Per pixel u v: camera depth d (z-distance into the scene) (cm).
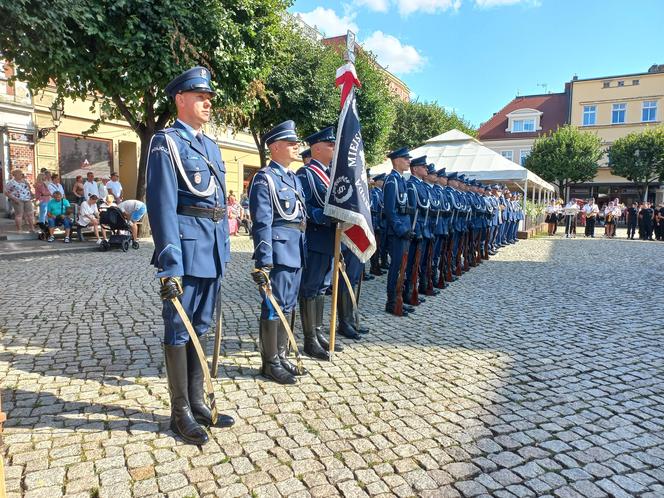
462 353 461
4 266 880
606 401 361
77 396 340
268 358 379
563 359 450
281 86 1486
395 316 598
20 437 284
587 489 252
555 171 3469
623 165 3341
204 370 292
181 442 284
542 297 734
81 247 1112
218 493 239
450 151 1859
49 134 1565
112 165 1767
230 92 1118
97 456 267
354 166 416
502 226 1530
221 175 314
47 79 973
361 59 1845
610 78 3841
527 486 254
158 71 944
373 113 1836
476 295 741
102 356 420
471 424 318
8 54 854
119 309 581
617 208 2267
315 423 313
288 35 1533
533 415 334
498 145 4222
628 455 287
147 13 902
